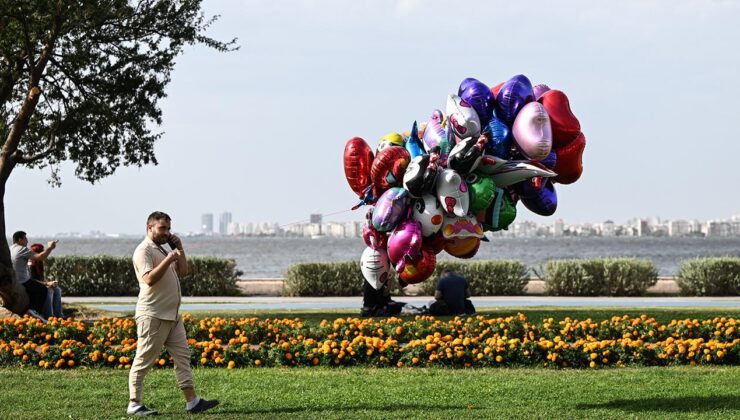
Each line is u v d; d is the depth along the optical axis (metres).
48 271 29.94
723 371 11.78
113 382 10.94
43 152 19.44
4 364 12.45
